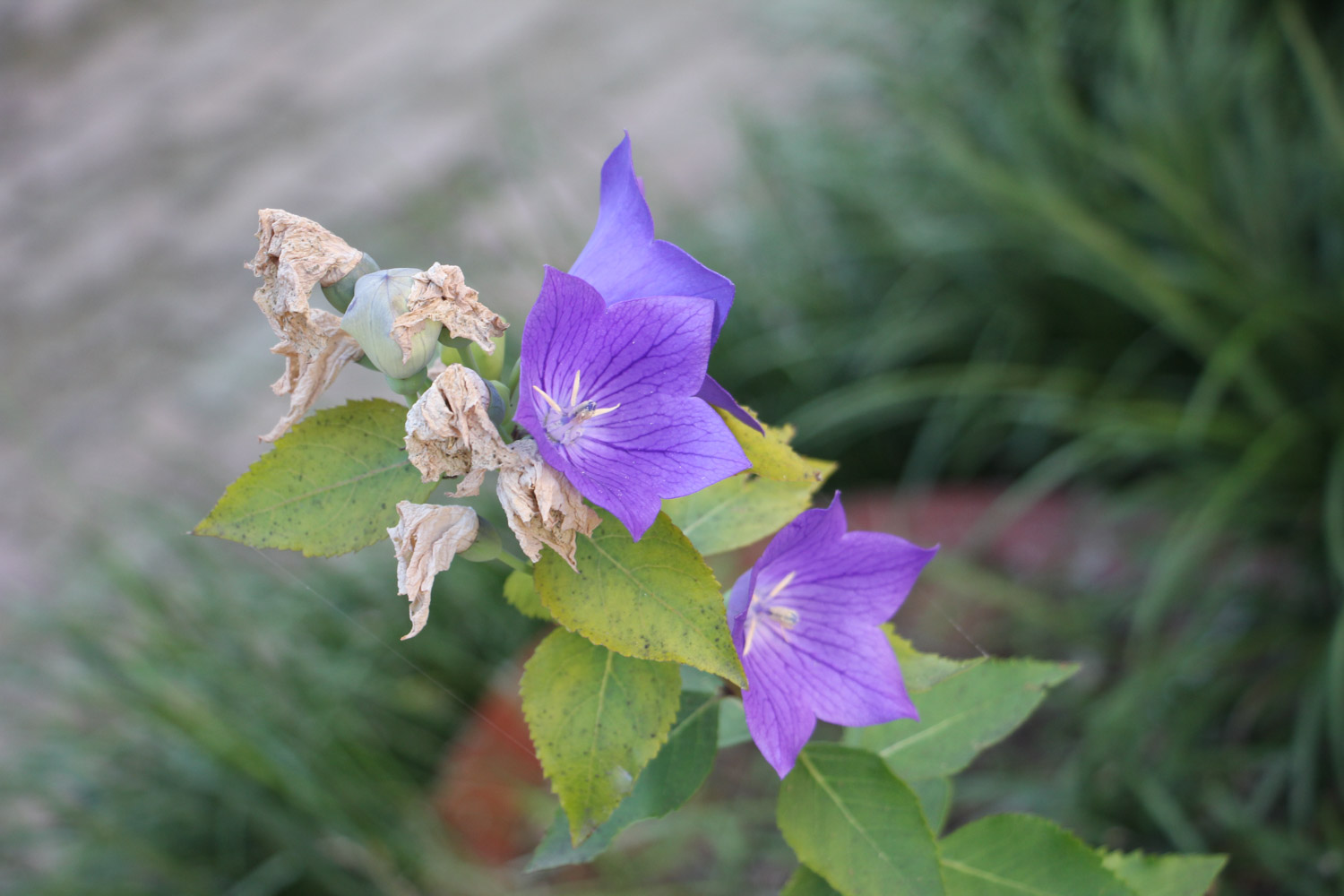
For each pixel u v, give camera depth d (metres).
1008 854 0.50
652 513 0.40
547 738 0.43
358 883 0.87
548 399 0.41
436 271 0.41
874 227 1.13
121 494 1.20
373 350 0.42
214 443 1.37
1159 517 0.92
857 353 1.07
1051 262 1.01
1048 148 1.09
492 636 0.90
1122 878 0.51
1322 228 0.96
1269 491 0.89
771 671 0.44
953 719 0.52
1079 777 0.81
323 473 0.43
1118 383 0.99
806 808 0.46
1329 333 0.91
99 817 0.92
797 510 0.49
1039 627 0.88
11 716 1.03
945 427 1.01
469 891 0.79
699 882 0.81
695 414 0.41
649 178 1.41
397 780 0.89
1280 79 1.05
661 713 0.43
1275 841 0.75
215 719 0.86
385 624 0.92
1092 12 1.20
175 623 0.97
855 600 0.44
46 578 1.22
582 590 0.42
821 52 1.45
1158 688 0.82
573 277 0.39
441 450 0.41
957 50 1.24
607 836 0.47
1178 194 0.93
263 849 0.94
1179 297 0.92
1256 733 0.84
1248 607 0.87
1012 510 0.91
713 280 0.41
